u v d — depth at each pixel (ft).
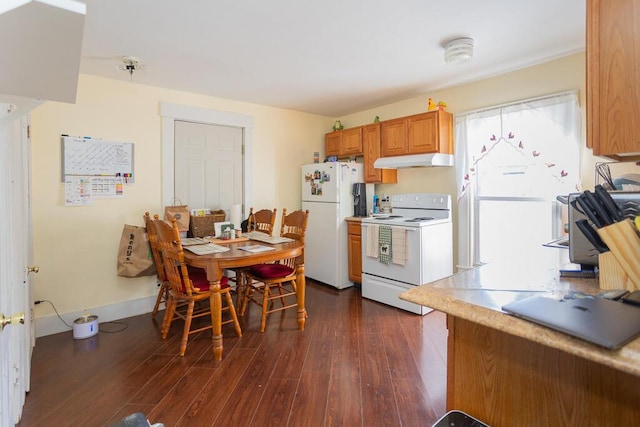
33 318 8.27
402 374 6.93
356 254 12.87
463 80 10.74
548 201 9.32
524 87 9.75
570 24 7.22
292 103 13.38
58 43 1.71
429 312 10.41
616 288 3.35
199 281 8.52
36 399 6.15
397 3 6.32
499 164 10.28
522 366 3.36
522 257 5.48
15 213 5.10
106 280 10.09
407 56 8.82
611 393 2.87
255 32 7.40
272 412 5.80
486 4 6.40
